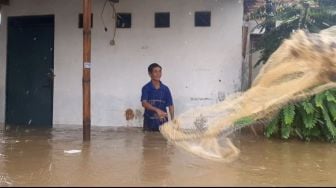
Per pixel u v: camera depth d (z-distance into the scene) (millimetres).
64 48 9898
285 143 7379
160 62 9484
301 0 8938
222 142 6195
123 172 4645
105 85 9703
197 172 4680
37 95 10148
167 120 8664
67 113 9930
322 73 4566
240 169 4934
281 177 4582
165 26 9453
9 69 10312
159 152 6008
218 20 9250
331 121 7754
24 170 4766
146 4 9516
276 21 9195
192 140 6289
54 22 9938
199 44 9328
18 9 10156
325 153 6414
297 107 7711
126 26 9617
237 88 9164
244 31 9508
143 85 9570
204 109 7367
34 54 10172
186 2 9352
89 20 7000
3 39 10281
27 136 7816
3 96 10320
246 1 10016
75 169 4812
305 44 4645
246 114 5242
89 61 7051
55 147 6469
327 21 8719
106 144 6793
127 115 9625
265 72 4906
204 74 9312
